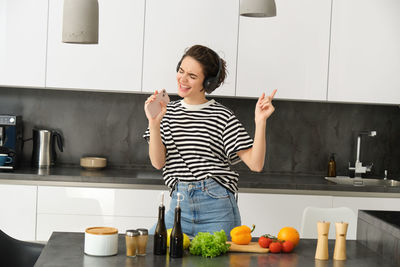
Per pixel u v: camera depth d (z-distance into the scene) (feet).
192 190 8.48
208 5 13.67
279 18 13.80
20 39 13.44
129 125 15.02
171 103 9.00
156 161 8.53
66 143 14.96
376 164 15.49
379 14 13.94
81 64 13.57
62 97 14.92
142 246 6.90
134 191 12.85
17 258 9.28
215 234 7.07
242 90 13.80
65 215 12.80
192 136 8.59
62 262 6.50
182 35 13.66
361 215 8.39
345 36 13.93
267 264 6.75
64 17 7.42
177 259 6.82
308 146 15.30
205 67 8.47
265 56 13.80
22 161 14.79
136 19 13.58
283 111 15.26
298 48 13.85
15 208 12.74
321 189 13.09
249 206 13.05
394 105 15.42
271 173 15.25
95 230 6.95
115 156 15.06
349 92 13.98
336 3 13.89
